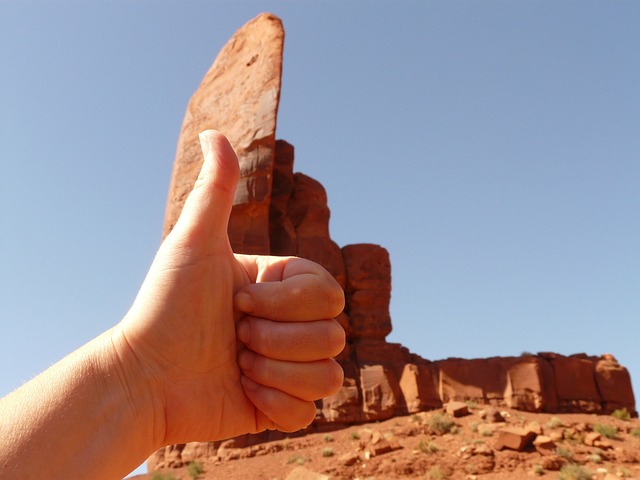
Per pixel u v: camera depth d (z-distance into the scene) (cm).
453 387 2834
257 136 3341
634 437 2528
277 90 3456
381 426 2627
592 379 2973
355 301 3262
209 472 2362
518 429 2320
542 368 2900
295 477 1758
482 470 2102
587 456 2217
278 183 3522
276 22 3875
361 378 2858
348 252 3438
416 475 2089
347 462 2191
